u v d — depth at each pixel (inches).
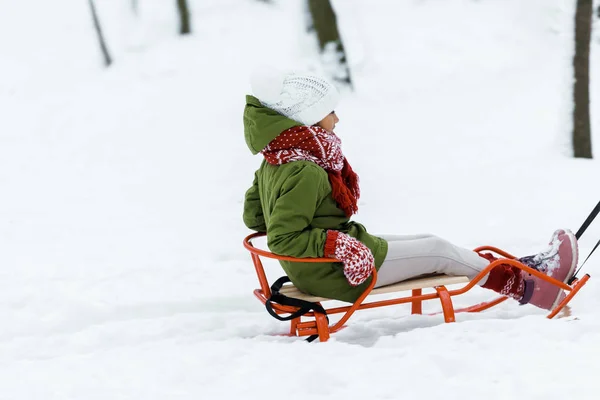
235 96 1227.9
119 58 1562.5
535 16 1419.8
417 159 899.4
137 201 837.2
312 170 370.6
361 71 1288.1
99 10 1902.1
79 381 348.8
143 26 1720.0
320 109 386.9
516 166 838.5
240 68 1359.5
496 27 1412.4
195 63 1427.2
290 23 1577.3
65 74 1540.4
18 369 374.0
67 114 1283.2
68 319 479.5
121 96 1328.7
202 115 1162.6
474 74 1222.9
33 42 1788.9
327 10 1176.2
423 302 488.4
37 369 371.9
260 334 436.1
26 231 741.3
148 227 725.9
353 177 406.9
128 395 326.3
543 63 1234.0
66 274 578.2
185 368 351.3
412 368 327.0
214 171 926.4
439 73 1247.5
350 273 374.3
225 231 692.1
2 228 756.6
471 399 296.7
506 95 1122.0
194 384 333.1
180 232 699.4
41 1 2022.6
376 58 1343.5
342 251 368.5
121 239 687.7
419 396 302.4
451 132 999.6
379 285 403.5
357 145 964.6
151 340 434.6
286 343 387.9
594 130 981.2
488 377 314.8
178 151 1029.8
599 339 343.9
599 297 454.9
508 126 1005.8
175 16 1738.4
